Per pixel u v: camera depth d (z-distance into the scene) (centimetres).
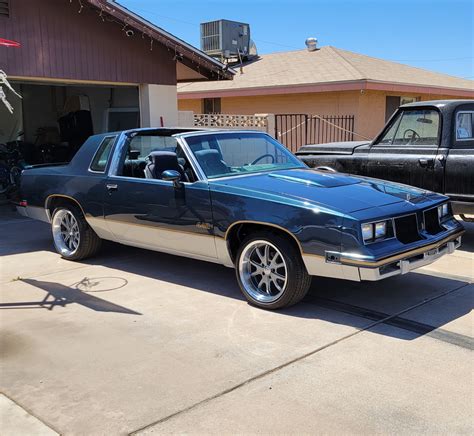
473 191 671
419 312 486
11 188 1173
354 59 1897
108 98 1304
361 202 468
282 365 385
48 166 762
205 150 570
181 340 432
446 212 545
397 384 355
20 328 463
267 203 475
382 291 545
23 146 1345
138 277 609
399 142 763
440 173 697
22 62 930
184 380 366
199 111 2073
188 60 1161
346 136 1678
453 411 323
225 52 2128
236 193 497
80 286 579
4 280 605
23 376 376
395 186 550
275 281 488
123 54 1069
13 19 911
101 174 635
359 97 1642
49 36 959
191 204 531
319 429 306
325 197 471
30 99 1501
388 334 436
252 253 506
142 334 446
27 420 320
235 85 1870
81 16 998
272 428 308
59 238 705
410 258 462
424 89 1766
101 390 354
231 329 452
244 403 335
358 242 431
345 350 407
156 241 584
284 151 644
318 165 835
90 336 443
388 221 455
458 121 707
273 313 488
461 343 419
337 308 497
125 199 599
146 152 654
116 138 640
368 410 325
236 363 389
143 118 1136
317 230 446
